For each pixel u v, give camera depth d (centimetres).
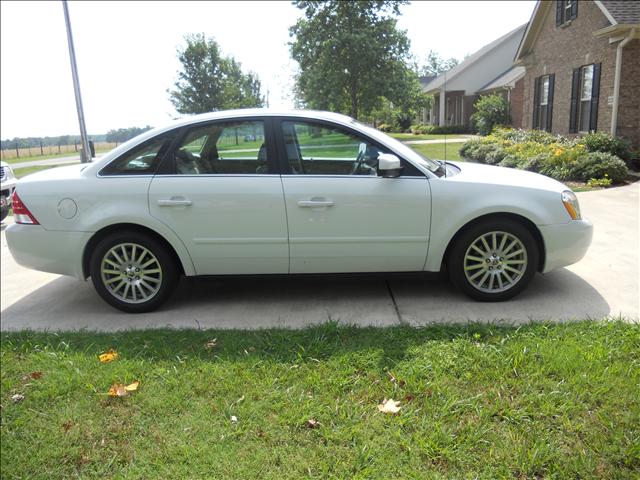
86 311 480
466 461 248
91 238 450
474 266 446
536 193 435
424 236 438
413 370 323
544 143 1459
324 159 445
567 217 437
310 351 358
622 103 1327
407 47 3544
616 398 284
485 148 1577
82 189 445
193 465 258
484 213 430
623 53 1304
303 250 444
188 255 449
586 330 365
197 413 297
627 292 450
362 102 3566
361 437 269
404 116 4675
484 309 433
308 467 251
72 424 295
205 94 4016
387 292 486
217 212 439
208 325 430
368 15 3475
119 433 285
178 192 440
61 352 378
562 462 243
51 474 261
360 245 441
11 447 281
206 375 335
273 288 514
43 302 510
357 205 434
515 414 275
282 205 436
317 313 443
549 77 1773
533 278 491
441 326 383
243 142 445
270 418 289
